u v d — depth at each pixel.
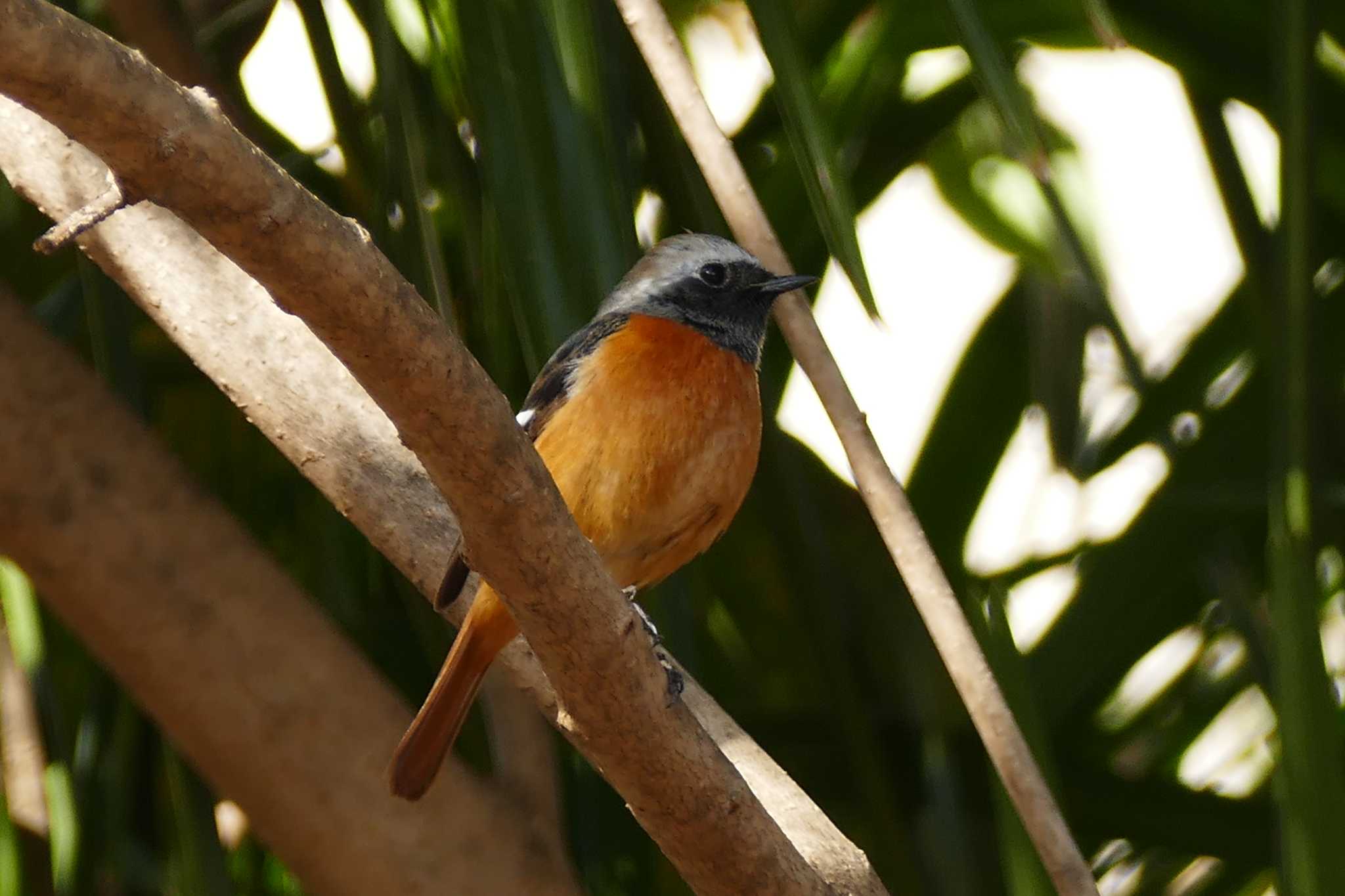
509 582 4.63
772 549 7.61
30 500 6.09
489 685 6.96
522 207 5.57
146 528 6.22
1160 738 9.06
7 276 8.82
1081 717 8.09
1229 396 7.88
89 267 6.86
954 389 9.27
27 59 3.39
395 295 4.00
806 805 6.02
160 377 8.87
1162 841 7.73
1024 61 10.20
